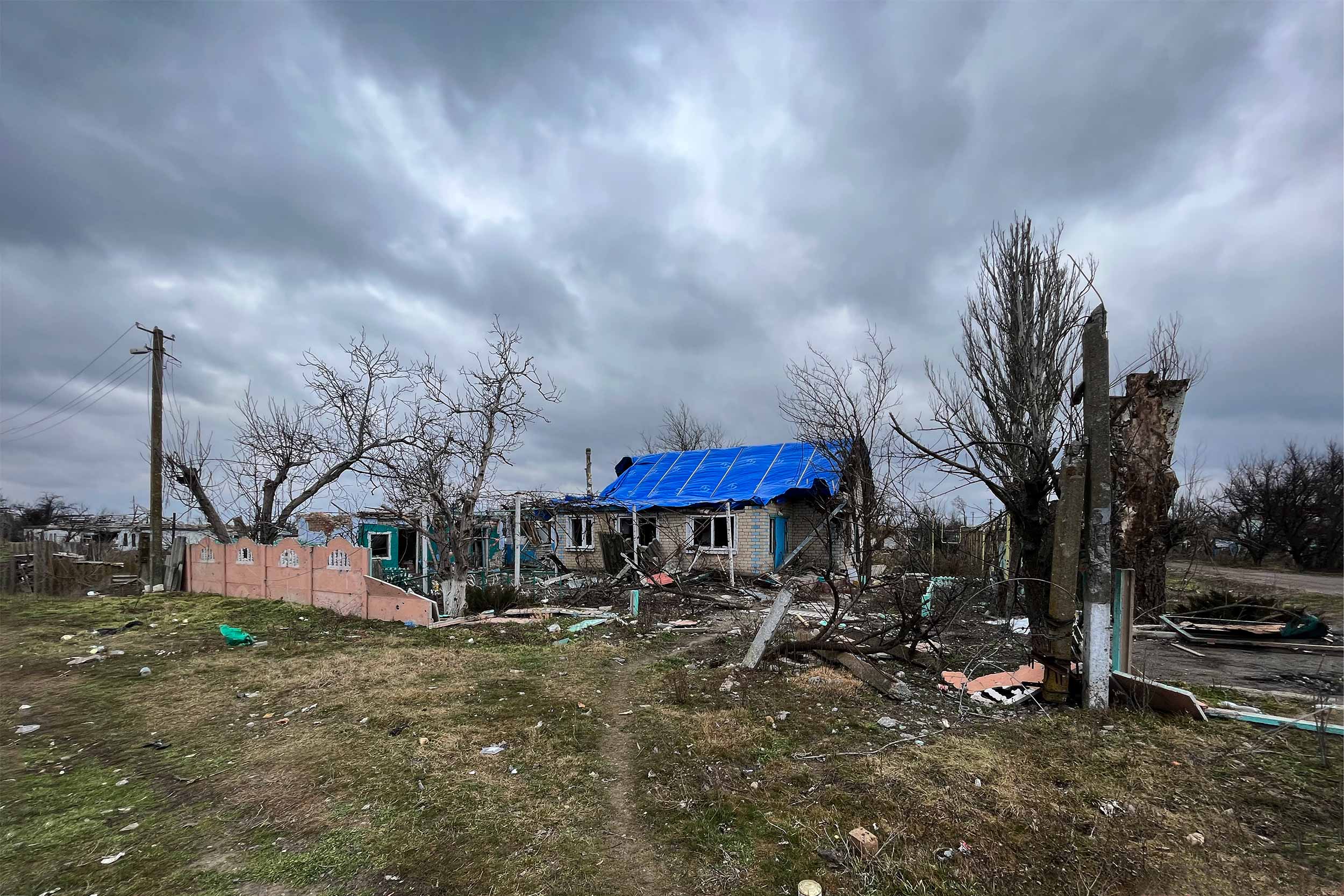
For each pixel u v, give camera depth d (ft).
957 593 32.27
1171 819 12.76
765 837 12.41
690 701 21.52
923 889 10.62
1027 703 21.26
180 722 20.57
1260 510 92.89
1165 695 19.34
